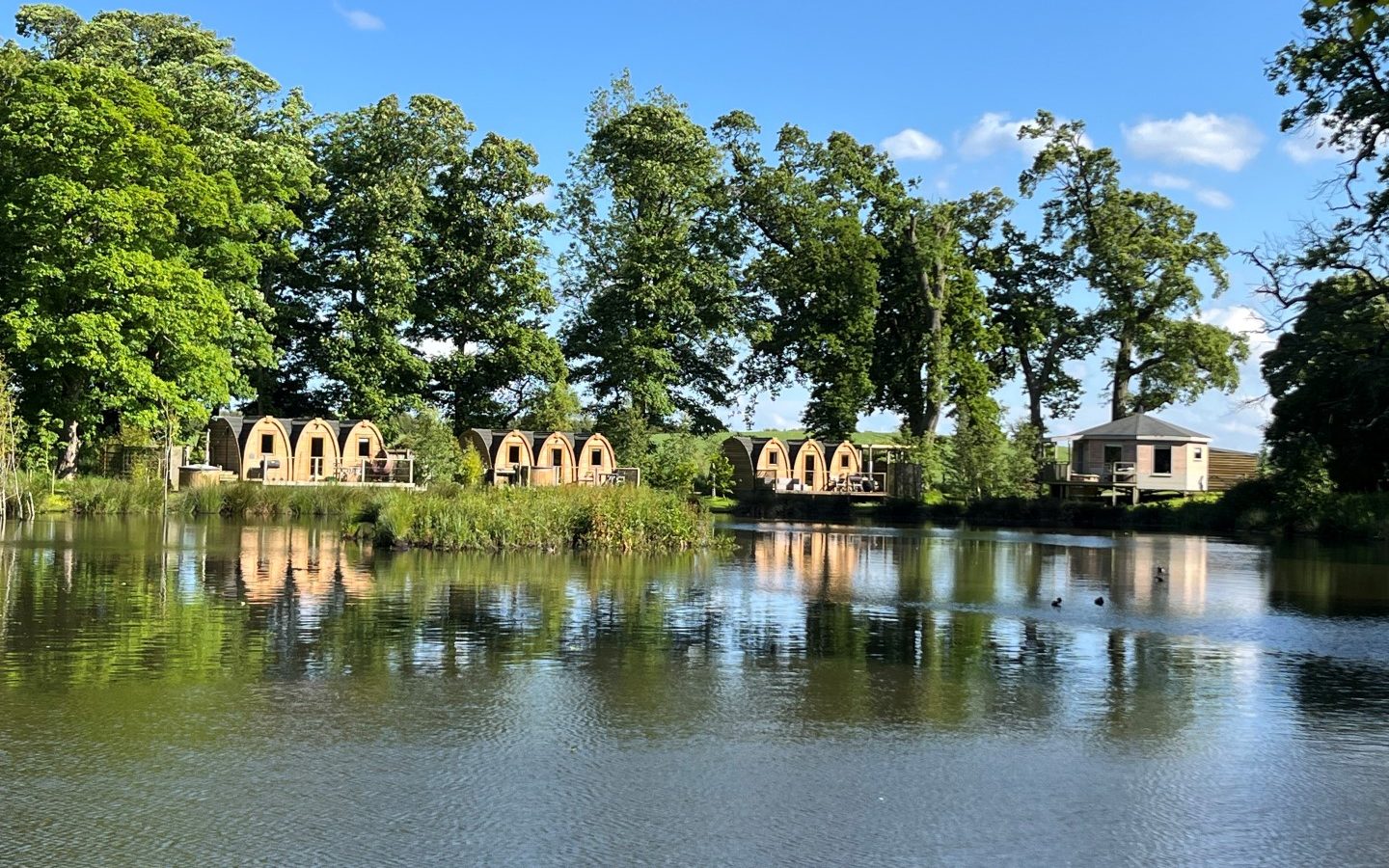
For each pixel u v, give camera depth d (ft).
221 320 149.89
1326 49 128.06
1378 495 139.54
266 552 80.02
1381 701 37.29
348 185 184.44
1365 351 140.05
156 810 24.94
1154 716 34.96
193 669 38.47
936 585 70.64
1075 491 198.39
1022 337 229.66
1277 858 23.72
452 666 39.99
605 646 44.65
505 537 86.94
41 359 129.70
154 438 146.30
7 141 129.70
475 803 25.82
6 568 66.03
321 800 25.85
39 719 31.81
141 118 139.85
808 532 133.28
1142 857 23.66
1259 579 79.46
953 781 28.17
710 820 25.18
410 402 188.03
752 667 41.16
